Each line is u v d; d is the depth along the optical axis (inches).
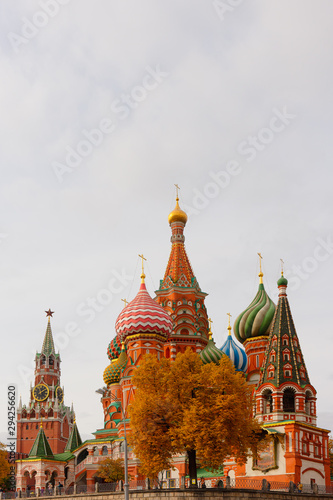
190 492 2659.9
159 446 2800.2
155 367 2952.8
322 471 3570.4
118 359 5137.8
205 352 4613.7
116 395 5029.5
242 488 2765.7
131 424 2856.8
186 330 4931.1
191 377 2834.6
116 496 2935.5
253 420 2952.8
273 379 3688.5
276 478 3415.4
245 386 2883.9
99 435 4729.3
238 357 4739.2
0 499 3617.1
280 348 3772.1
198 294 5108.3
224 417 2716.5
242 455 2869.1
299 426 3484.3
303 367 3762.3
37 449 5034.5
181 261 5191.9
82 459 4968.0
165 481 3796.8
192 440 2716.5
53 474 5029.5
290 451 3412.9
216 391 2824.8
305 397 3683.6
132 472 4101.9
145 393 2893.7
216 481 3631.9
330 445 4564.5
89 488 3270.2
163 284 5103.3
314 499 2859.3
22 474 4955.7
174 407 2815.0
